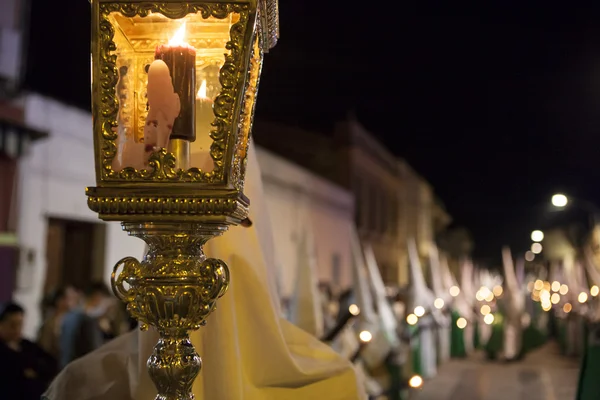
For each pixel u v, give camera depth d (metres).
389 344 7.35
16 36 9.33
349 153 26.53
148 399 1.97
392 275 32.97
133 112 1.62
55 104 10.01
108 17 1.56
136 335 2.25
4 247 8.93
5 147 8.92
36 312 9.49
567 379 11.66
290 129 26.20
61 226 10.46
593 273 7.47
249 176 2.37
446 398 9.59
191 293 1.55
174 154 1.55
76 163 10.52
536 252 28.41
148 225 1.55
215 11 1.58
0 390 4.64
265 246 2.41
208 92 1.62
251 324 2.06
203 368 1.95
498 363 15.26
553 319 21.61
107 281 10.93
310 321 5.33
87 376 2.14
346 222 24.78
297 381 2.10
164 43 1.65
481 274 30.14
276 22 1.91
